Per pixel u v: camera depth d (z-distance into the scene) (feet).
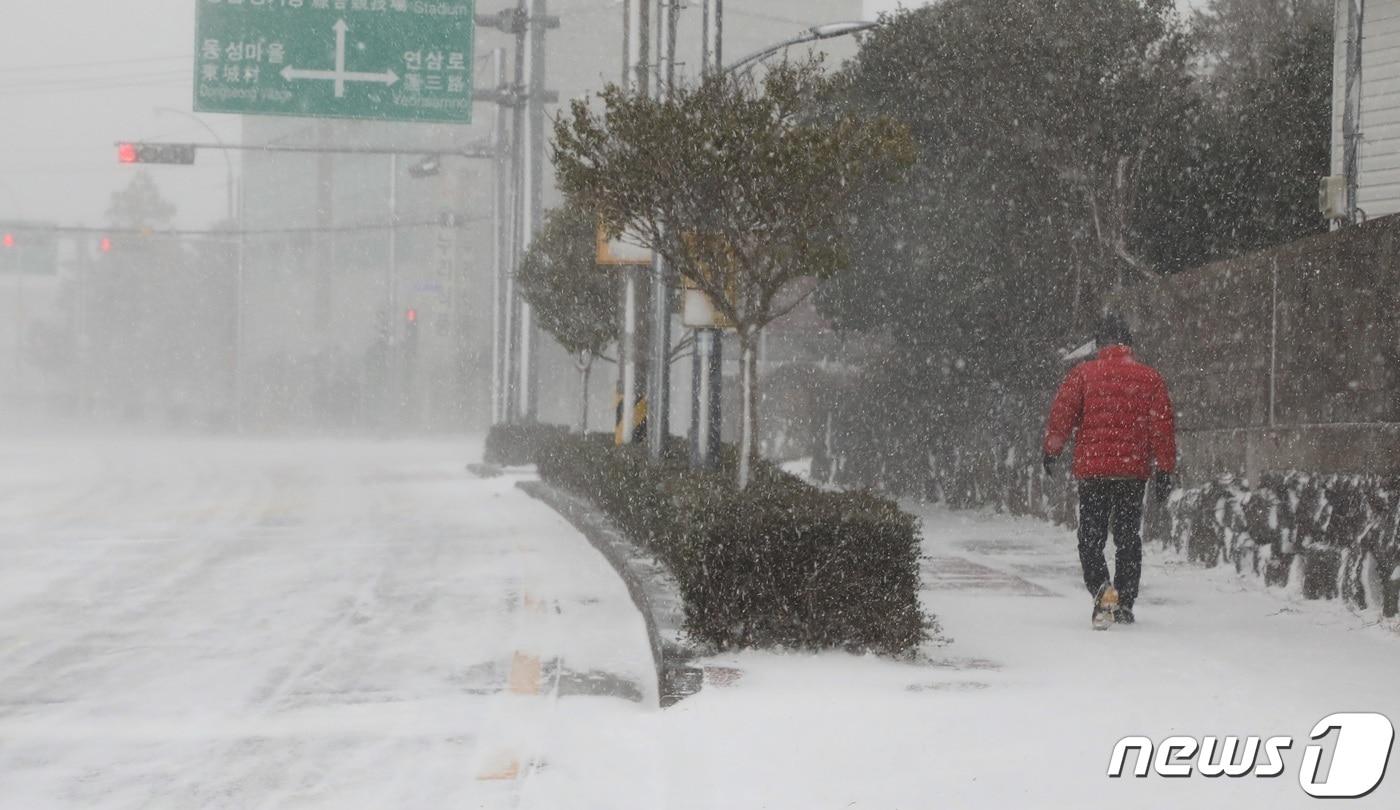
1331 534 79.71
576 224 187.73
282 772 48.39
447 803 44.37
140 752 51.26
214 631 77.15
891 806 40.68
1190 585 86.38
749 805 41.60
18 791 46.37
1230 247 148.66
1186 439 106.83
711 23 110.32
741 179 77.61
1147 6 146.10
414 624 78.89
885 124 80.79
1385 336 77.97
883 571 62.49
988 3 149.48
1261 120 146.30
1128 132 144.36
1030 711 51.37
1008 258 152.46
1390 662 60.44
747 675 58.13
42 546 119.44
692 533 63.16
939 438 162.50
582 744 50.85
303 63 185.06
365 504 165.27
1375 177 122.21
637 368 147.84
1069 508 126.11
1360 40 119.03
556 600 87.25
